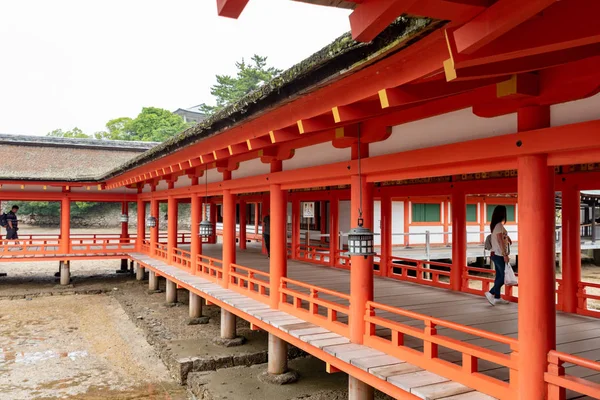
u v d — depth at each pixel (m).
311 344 6.33
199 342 11.05
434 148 5.00
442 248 18.56
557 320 7.26
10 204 47.09
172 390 9.27
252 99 5.12
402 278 11.32
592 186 7.51
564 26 2.10
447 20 2.39
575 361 3.66
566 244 7.93
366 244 5.66
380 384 5.11
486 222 20.50
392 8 2.00
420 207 19.27
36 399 8.93
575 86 3.46
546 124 3.93
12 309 16.27
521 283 4.00
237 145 7.39
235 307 8.89
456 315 7.54
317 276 12.05
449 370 4.84
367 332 6.13
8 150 25.36
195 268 13.30
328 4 2.25
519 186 4.07
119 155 28.52
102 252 20.16
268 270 13.53
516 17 1.86
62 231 19.86
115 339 12.67
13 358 11.21
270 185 8.79
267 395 8.22
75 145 27.81
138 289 18.97
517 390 4.08
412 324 6.96
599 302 17.23
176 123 55.06
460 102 4.57
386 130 5.74
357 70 3.55
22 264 28.12
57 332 13.42
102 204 48.84
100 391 9.29
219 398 8.13
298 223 16.34
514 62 2.80
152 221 17.66
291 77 4.20
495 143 4.25
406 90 3.59
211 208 23.94
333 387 8.59
